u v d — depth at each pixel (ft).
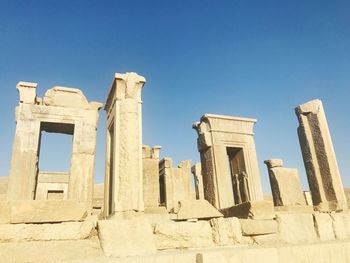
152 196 38.42
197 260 11.73
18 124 26.58
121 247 12.39
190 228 14.79
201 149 34.12
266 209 18.40
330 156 26.02
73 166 26.99
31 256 11.31
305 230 18.30
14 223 13.19
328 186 25.44
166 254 11.69
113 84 22.17
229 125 34.53
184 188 47.06
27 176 25.50
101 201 51.70
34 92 28.09
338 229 19.66
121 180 18.63
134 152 19.53
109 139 23.97
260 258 12.94
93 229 13.44
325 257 15.07
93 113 29.50
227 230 15.49
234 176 35.29
